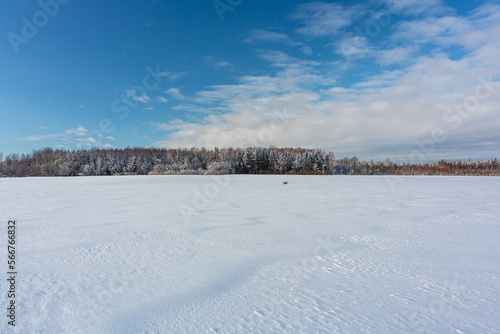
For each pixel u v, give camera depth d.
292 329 2.23
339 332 2.19
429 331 2.21
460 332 2.20
